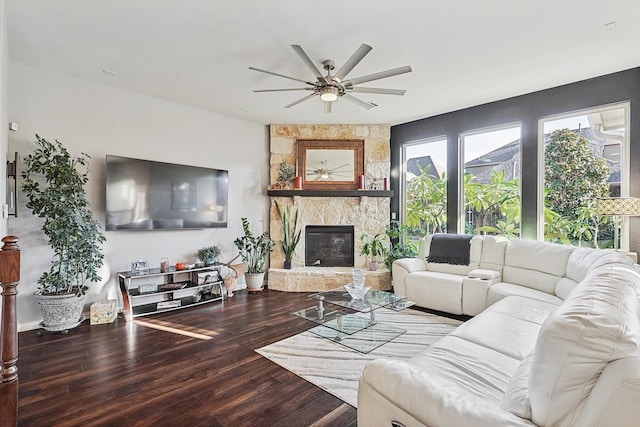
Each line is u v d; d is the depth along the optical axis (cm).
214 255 457
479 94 415
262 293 490
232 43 289
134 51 305
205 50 302
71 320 326
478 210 471
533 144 409
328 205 553
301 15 247
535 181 408
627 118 348
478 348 192
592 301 111
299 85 386
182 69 342
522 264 368
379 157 554
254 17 250
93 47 298
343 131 554
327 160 554
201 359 268
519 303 280
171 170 429
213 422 189
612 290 122
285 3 233
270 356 273
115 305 362
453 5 235
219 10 242
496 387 151
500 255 394
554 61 323
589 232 376
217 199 478
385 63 326
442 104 454
